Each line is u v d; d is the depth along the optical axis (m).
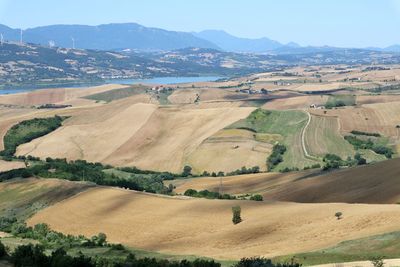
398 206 78.62
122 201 109.75
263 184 136.75
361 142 190.62
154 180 150.38
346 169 128.38
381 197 100.56
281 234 76.12
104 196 114.56
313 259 55.50
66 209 110.38
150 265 49.91
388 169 116.62
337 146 187.00
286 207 91.19
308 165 166.75
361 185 110.94
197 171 173.75
